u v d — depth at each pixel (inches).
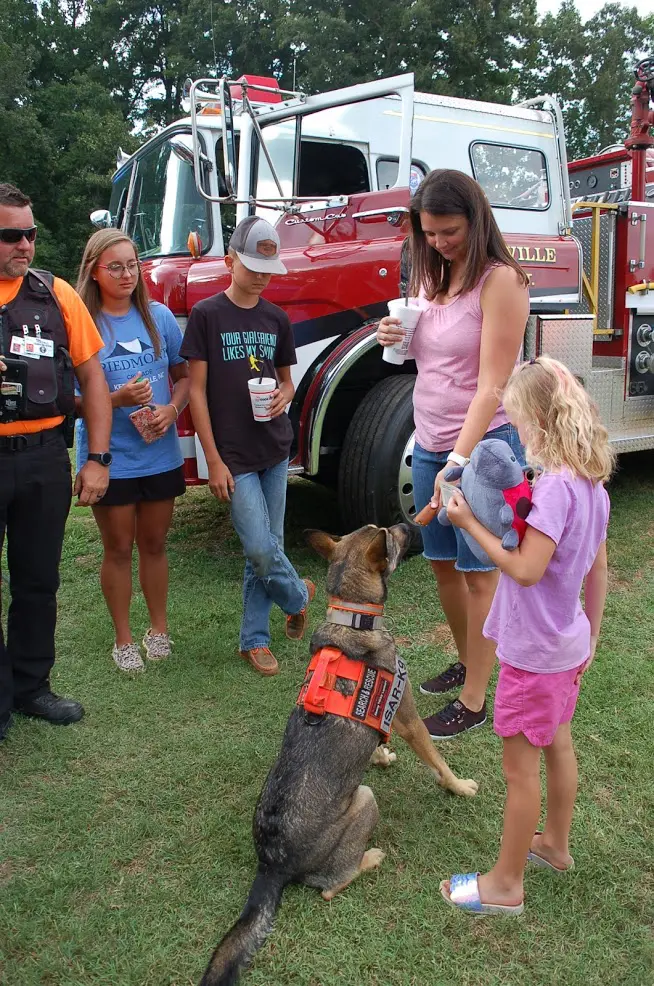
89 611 166.1
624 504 233.6
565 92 1198.9
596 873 89.4
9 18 1272.1
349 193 188.9
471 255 102.8
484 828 97.6
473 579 112.9
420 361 117.4
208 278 160.2
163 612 144.3
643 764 108.5
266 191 175.0
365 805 88.7
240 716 124.7
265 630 139.9
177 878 90.2
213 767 110.9
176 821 100.0
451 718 118.8
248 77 190.5
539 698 77.5
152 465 131.3
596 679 132.3
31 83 1209.4
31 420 110.6
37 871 91.4
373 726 89.6
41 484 113.3
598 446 75.7
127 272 124.2
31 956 79.7
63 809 102.2
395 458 178.5
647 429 231.1
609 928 81.9
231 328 127.8
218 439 130.3
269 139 173.6
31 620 120.9
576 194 289.9
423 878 89.4
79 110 1081.4
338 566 99.4
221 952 74.6
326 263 169.3
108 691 132.6
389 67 955.3
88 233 1005.8
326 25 901.2
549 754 83.6
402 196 170.2
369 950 79.0
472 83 1000.2
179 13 1219.2
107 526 132.0
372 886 88.0
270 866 83.7
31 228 103.7
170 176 191.3
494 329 103.2
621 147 269.1
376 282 174.6
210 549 202.7
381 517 181.8
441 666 141.5
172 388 141.3
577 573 76.3
